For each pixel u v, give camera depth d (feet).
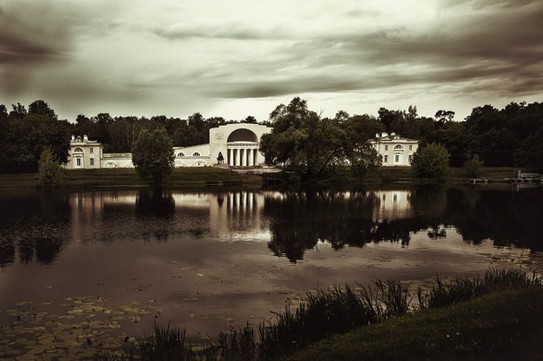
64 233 124.26
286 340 47.34
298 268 86.12
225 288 73.31
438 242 111.24
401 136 513.45
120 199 216.54
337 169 313.73
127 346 50.08
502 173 393.70
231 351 44.80
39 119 372.99
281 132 320.29
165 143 304.50
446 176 372.38
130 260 93.15
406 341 42.96
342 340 45.03
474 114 581.53
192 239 115.75
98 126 558.97
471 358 38.45
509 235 120.47
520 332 42.83
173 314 61.21
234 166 420.36
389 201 202.59
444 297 56.65
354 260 92.53
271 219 148.87
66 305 64.85
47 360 46.06
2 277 80.59
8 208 180.96
